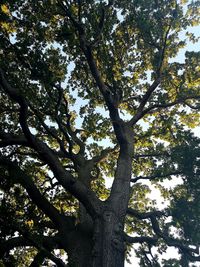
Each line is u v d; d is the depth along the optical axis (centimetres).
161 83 1875
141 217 1608
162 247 1697
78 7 1580
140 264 1714
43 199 1348
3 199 1220
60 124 1572
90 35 1664
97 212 1262
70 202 1795
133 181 1709
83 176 1548
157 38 1773
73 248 1239
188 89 1812
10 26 1623
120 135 1527
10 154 1491
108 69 1797
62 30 1641
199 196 1627
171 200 1700
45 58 1495
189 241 1552
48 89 1596
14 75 1588
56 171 1295
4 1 1541
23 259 1861
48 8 1672
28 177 1353
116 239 1179
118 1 1680
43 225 1403
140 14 1703
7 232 1103
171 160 1666
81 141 1816
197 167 1625
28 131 1234
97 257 1146
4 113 1777
